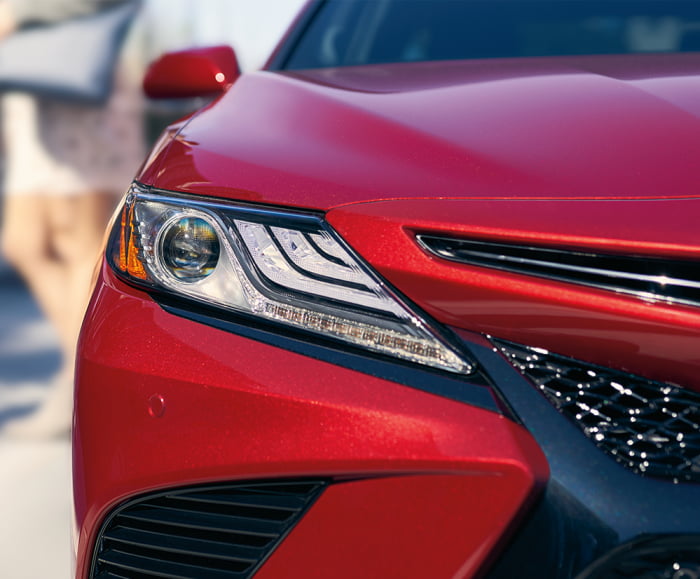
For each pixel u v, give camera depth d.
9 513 2.47
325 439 1.19
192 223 1.34
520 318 1.19
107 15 3.15
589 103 1.48
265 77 1.81
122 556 1.33
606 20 2.26
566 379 1.18
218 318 1.28
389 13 2.35
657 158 1.30
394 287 1.23
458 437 1.15
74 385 1.35
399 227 1.24
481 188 1.27
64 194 3.17
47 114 3.15
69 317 3.23
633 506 1.12
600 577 1.13
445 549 1.16
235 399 1.22
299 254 1.28
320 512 1.20
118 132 3.21
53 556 2.26
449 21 2.31
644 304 1.16
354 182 1.31
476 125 1.42
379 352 1.22
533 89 1.56
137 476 1.26
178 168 1.42
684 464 1.16
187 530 1.29
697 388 1.17
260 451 1.21
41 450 2.86
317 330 1.24
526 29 2.26
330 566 1.20
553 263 1.20
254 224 1.30
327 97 1.60
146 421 1.26
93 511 1.31
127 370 1.28
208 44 2.27
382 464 1.17
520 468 1.13
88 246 3.22
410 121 1.45
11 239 3.18
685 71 1.66
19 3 3.10
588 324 1.17
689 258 1.17
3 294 4.83
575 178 1.28
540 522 1.14
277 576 1.23
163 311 1.30
